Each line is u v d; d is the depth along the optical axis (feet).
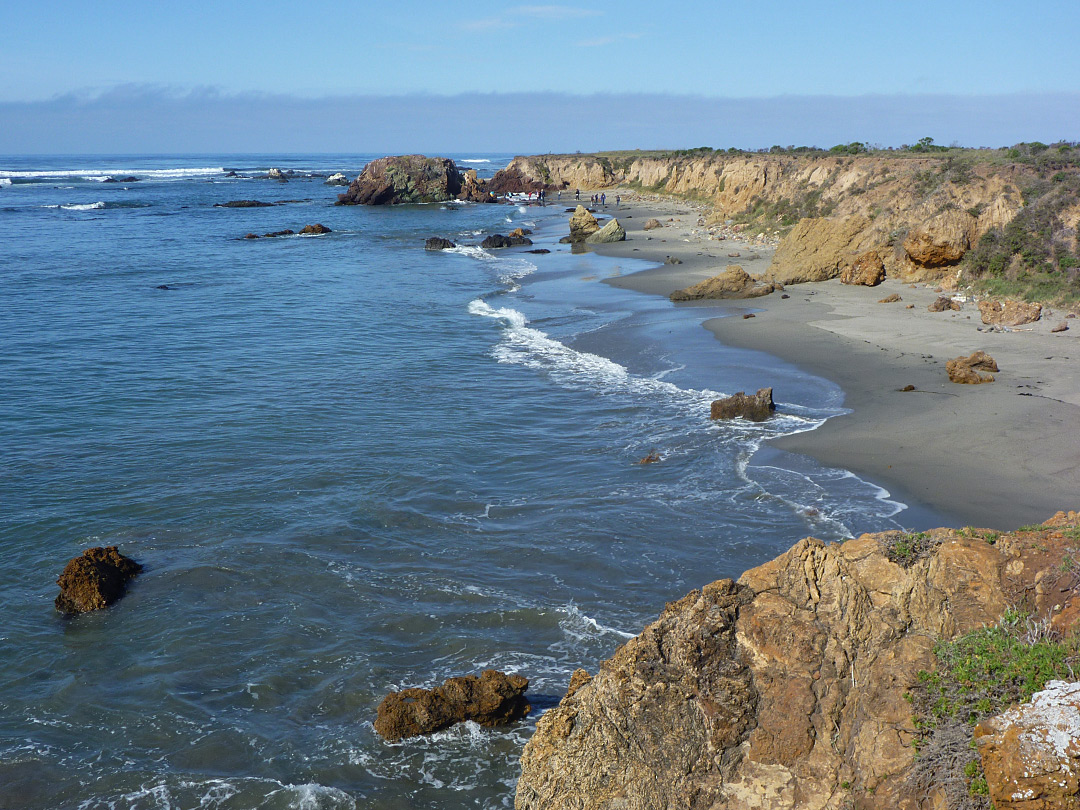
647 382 78.95
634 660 23.11
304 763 31.37
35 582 45.14
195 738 32.89
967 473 52.42
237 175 573.74
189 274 156.46
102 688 36.24
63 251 187.42
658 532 47.93
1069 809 16.30
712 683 22.07
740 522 48.55
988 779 17.53
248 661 37.78
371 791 29.84
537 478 57.26
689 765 21.54
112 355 92.73
